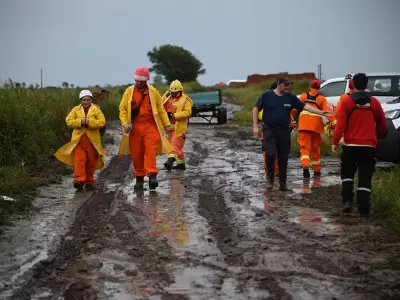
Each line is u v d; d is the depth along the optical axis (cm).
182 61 12044
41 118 1582
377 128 922
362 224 852
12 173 1157
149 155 1114
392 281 614
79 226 852
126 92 1124
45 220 886
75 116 1142
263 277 624
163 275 635
